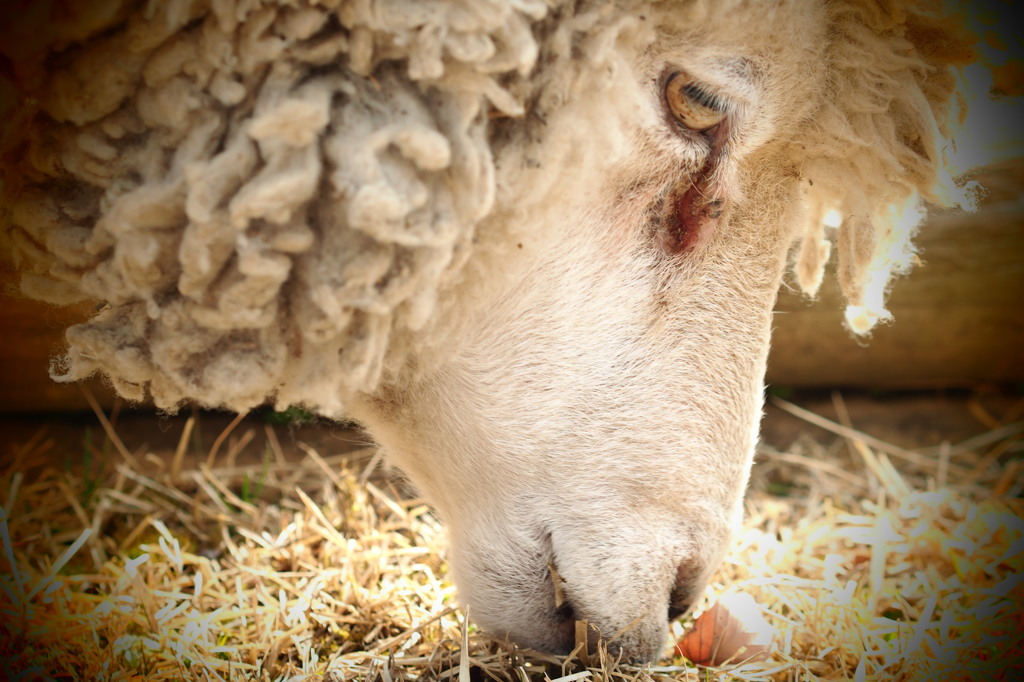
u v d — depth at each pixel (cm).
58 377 71
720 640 79
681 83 70
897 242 78
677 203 72
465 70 66
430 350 71
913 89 73
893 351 111
